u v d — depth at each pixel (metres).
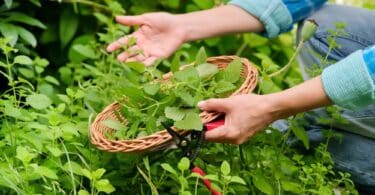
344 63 1.33
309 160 1.60
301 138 1.52
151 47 1.61
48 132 1.32
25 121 1.43
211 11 1.66
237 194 1.45
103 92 1.58
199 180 1.42
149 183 1.34
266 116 1.35
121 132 1.36
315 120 1.66
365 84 1.31
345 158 1.64
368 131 1.60
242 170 1.50
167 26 1.62
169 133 1.30
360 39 1.59
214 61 1.54
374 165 1.62
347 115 1.59
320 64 1.63
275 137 1.55
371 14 1.65
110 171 1.44
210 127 1.34
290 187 1.46
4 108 1.38
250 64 1.46
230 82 1.43
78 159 1.43
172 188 1.41
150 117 1.36
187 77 1.40
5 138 1.39
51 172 1.24
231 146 1.51
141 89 1.42
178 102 1.39
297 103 1.34
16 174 1.26
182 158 1.26
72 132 1.33
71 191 1.31
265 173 1.52
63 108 1.42
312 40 1.63
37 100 1.37
